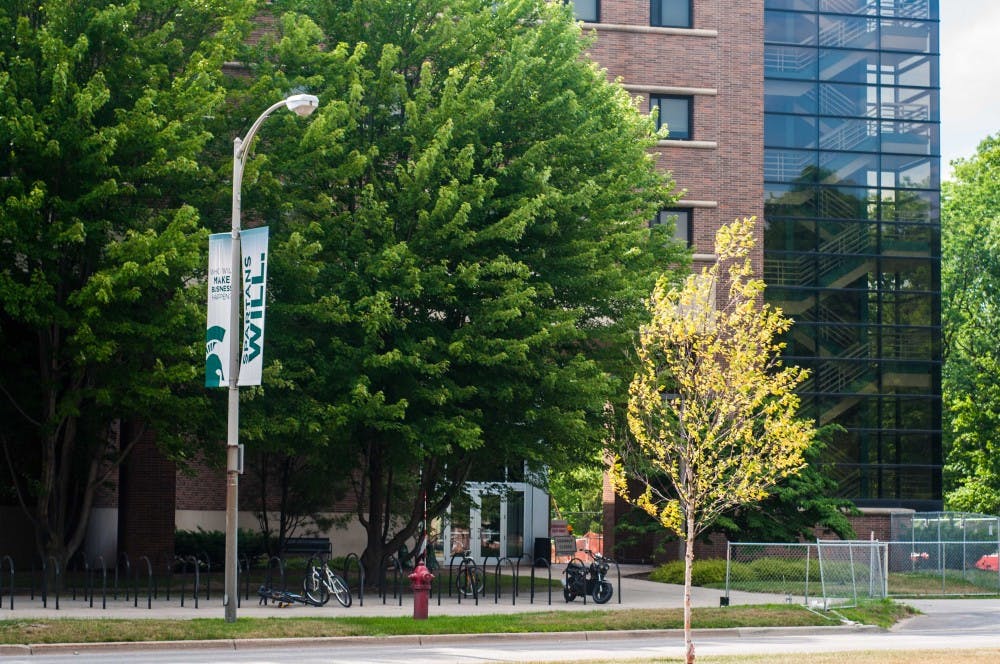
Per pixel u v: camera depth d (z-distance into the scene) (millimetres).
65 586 32438
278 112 30406
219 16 30594
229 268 23797
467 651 21719
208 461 32781
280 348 30219
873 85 51719
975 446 68875
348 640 22453
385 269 29062
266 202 30250
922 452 50500
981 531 42906
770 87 51062
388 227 30078
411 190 30016
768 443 21750
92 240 27500
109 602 27938
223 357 23703
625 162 34281
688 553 19438
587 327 34250
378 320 28719
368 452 34094
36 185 26188
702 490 20422
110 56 28312
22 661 19094
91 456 33125
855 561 33938
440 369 29562
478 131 31703
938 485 50469
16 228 25812
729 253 21641
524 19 34375
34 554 41438
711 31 49750
